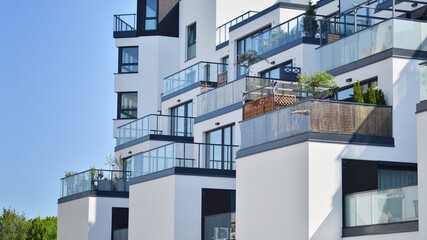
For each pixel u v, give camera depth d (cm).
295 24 3591
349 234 2686
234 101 3534
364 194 2652
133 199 3769
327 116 2762
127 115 5025
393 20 2834
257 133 2977
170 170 3519
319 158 2728
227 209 3534
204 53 4478
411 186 2484
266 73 3756
